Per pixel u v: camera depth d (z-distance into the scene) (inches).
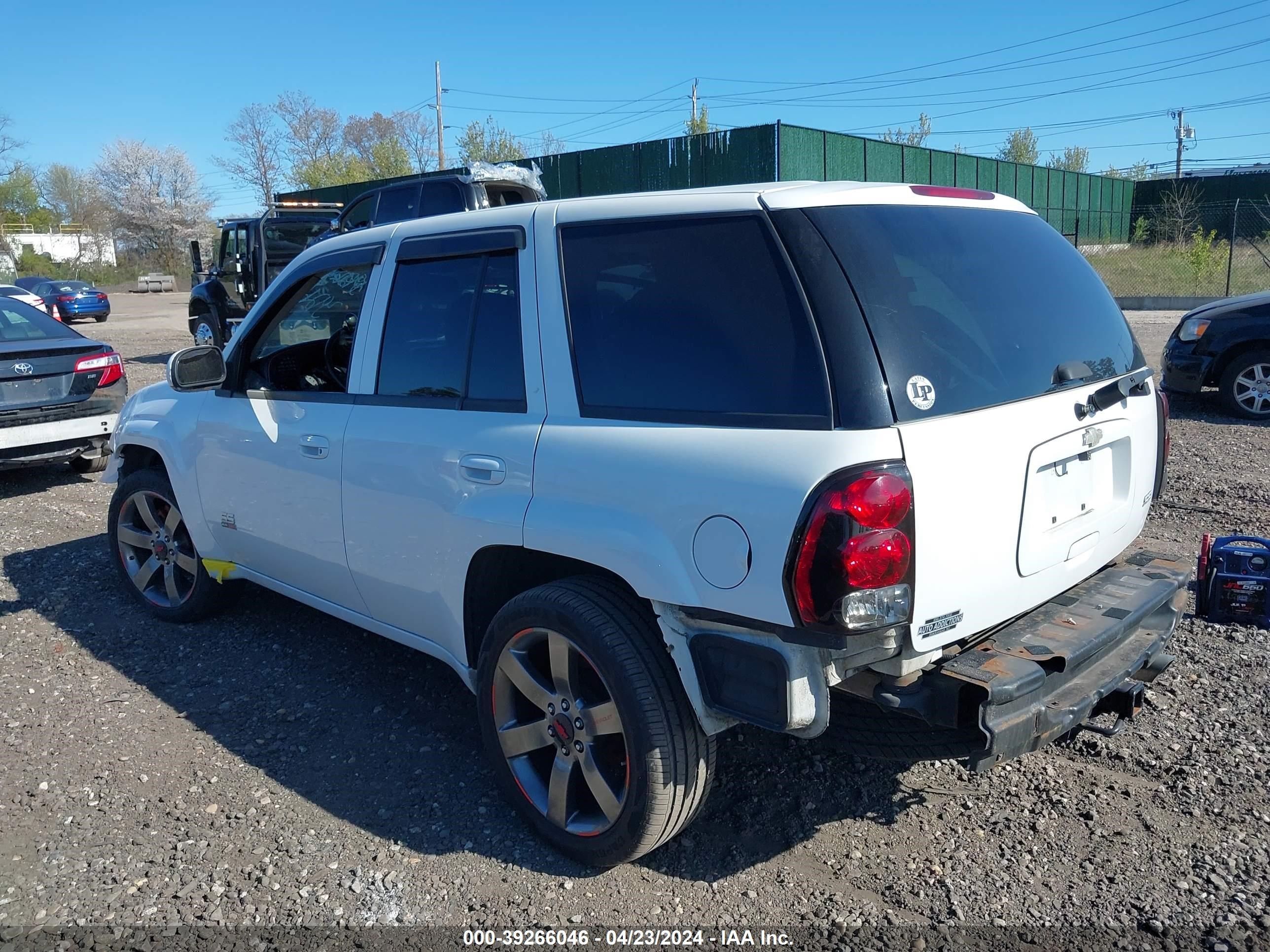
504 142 1863.9
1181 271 985.5
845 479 88.7
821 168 869.2
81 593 214.4
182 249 2679.6
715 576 97.3
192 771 140.4
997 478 99.0
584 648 109.7
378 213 502.9
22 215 2869.1
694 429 101.3
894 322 96.1
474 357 126.6
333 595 155.7
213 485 172.1
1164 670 120.5
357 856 119.9
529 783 123.0
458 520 123.5
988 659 98.5
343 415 143.6
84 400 308.8
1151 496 132.4
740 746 141.8
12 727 154.4
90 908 111.4
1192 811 122.8
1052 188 1314.0
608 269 113.0
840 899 109.8
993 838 119.6
